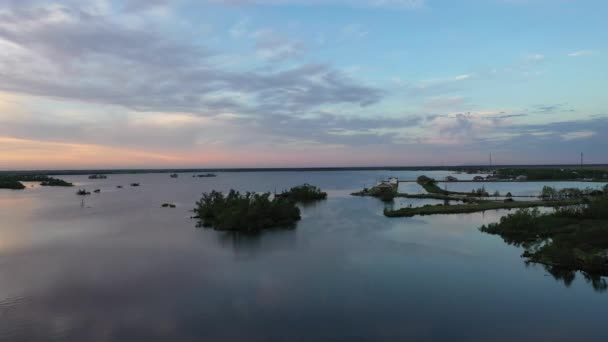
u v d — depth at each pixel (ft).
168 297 109.50
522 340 84.84
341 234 191.93
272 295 110.32
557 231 177.37
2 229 214.28
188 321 94.48
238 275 127.85
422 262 139.74
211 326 91.97
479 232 192.03
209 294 111.55
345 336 86.94
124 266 139.33
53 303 105.81
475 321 93.66
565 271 127.85
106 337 87.25
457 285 116.67
